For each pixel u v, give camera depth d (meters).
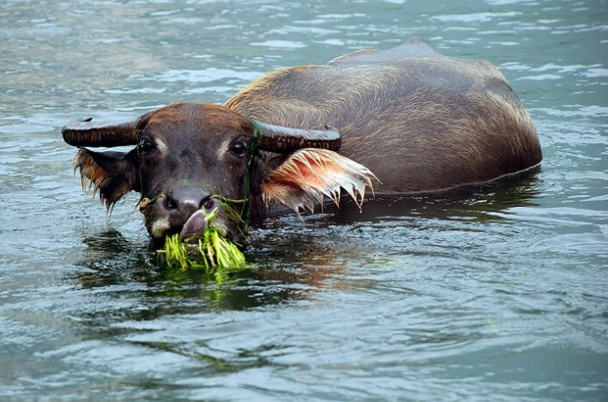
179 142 25.09
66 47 49.69
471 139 32.06
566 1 57.59
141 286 23.20
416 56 35.19
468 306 21.58
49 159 34.12
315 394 17.91
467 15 55.03
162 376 18.64
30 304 22.17
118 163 27.33
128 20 55.25
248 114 30.17
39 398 17.92
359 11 56.44
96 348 19.84
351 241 26.23
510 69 45.31
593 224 27.42
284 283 23.17
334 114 30.80
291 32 52.00
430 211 28.80
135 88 42.88
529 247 25.42
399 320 20.94
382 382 18.33
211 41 50.41
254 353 19.50
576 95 41.72
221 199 24.72
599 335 20.19
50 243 26.45
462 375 18.62
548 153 35.38
